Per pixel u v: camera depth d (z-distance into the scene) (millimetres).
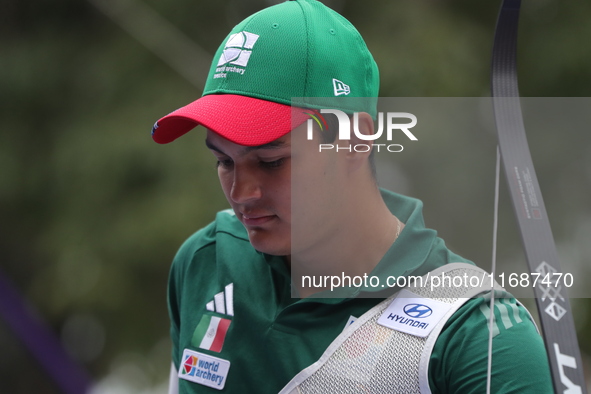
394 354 4879
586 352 13906
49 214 18406
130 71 18312
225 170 5234
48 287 17422
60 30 19609
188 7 18703
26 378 21234
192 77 17875
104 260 16750
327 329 5176
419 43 17062
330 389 4996
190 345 5812
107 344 18500
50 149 18578
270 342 5309
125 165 17094
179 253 6516
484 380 4633
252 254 5832
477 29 18422
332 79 5016
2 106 19094
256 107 4895
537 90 18109
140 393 18656
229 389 5445
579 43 17781
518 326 4812
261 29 5047
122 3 18391
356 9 18078
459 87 16672
